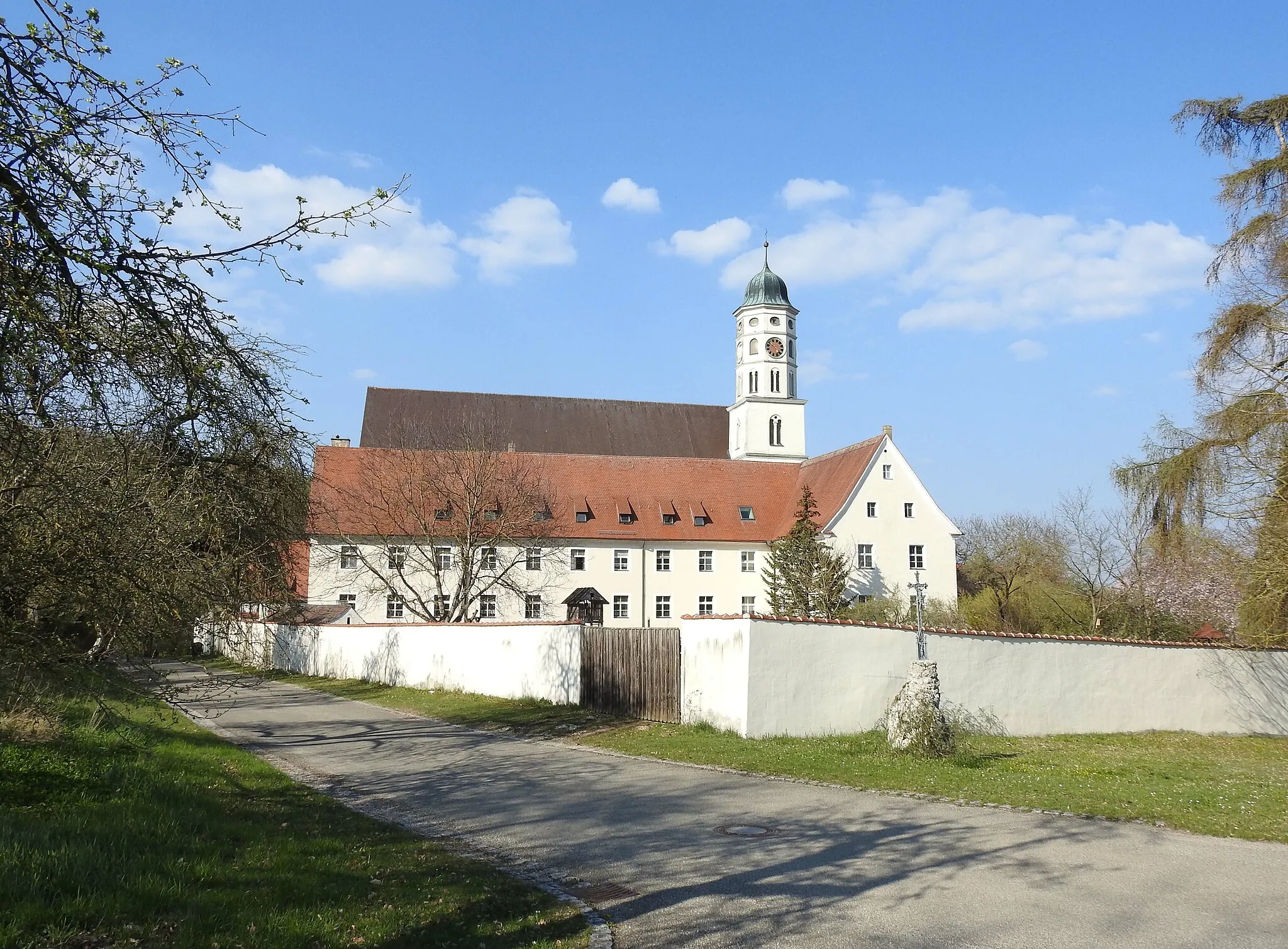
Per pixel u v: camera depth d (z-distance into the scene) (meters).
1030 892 8.46
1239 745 21.27
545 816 12.00
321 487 44.53
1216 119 22.50
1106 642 22.52
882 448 58.66
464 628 30.39
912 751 16.70
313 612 50.06
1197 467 21.88
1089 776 15.27
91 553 9.10
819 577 50.28
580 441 74.50
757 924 7.58
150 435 10.25
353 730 21.84
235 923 6.63
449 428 62.06
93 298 7.48
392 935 6.79
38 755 11.27
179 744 15.64
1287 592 20.36
